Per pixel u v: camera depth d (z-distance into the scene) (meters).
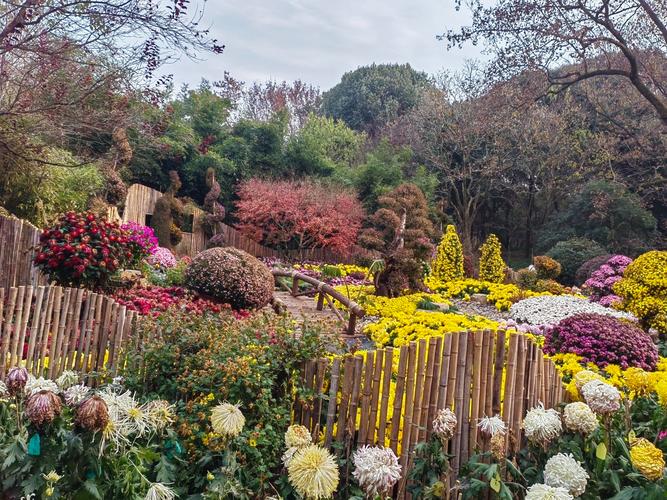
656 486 2.45
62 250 6.30
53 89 7.29
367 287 11.62
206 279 7.96
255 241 18.69
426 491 2.69
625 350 5.71
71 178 11.89
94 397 2.14
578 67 20.36
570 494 2.51
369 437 3.09
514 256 26.14
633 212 17.78
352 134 27.77
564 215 20.03
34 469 2.16
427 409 3.12
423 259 11.30
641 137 18.52
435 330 6.62
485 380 3.21
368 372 3.12
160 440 2.77
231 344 3.47
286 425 3.25
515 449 3.16
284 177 21.36
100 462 2.19
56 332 4.59
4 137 8.11
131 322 4.55
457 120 23.80
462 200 25.95
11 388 2.47
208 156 19.84
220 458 2.92
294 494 2.81
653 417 3.26
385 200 11.95
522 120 22.59
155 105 8.36
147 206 16.52
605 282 11.98
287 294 11.05
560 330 6.24
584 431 2.79
